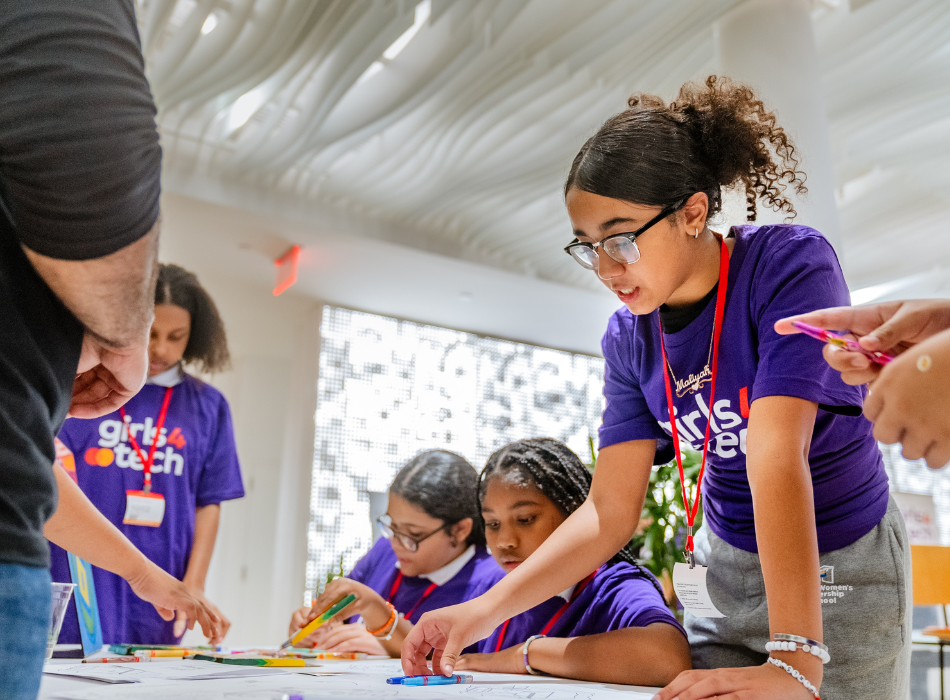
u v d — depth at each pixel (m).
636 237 0.97
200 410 2.25
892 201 5.63
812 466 1.03
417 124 4.59
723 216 1.10
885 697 1.04
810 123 3.45
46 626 0.51
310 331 6.71
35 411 0.53
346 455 6.37
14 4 0.52
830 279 0.96
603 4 3.66
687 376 1.11
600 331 7.30
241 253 5.73
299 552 6.06
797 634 0.78
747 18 3.58
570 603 1.39
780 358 0.90
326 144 4.55
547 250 5.91
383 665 1.19
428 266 5.95
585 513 1.15
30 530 0.51
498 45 3.87
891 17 3.81
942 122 4.91
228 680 0.86
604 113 4.28
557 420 7.56
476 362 7.27
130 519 2.03
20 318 0.52
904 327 0.67
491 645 1.53
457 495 1.89
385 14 3.56
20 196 0.51
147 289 0.63
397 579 1.97
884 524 1.07
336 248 5.64
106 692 0.71
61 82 0.51
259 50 3.85
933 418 0.60
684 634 1.16
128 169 0.54
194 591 2.06
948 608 3.24
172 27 3.88
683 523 2.35
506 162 4.88
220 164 4.99
